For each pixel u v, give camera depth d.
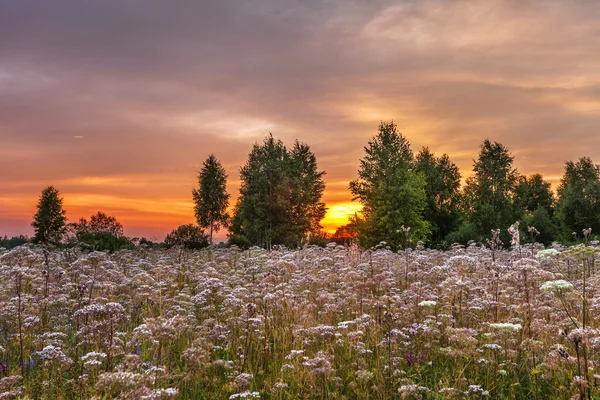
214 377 7.07
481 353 7.77
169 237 36.78
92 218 33.69
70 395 6.46
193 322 9.55
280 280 11.96
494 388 6.81
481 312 9.63
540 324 7.94
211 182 61.25
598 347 6.23
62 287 10.97
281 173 55.66
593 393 6.15
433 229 64.19
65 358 6.90
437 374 7.38
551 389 6.73
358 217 51.34
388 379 6.95
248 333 8.10
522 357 7.83
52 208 44.69
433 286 12.03
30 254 11.43
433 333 8.03
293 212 56.75
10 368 7.28
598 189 61.94
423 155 74.44
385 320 8.94
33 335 8.45
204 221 60.84
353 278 11.09
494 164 57.56
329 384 7.11
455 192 71.62
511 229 11.16
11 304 9.30
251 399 6.19
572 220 63.38
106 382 4.98
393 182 50.00
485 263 13.27
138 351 7.68
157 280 13.37
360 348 7.73
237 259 20.61
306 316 9.35
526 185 78.50
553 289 6.39
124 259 19.31
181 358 7.66
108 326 7.46
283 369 6.97
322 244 56.53
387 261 15.76
